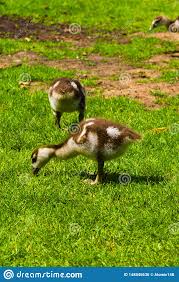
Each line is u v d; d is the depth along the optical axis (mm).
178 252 10852
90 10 38344
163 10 39375
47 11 37719
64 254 10789
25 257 10719
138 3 40250
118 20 37000
